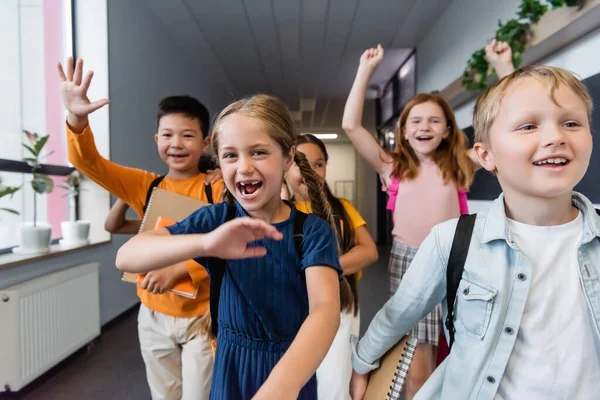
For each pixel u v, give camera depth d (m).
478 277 0.71
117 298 3.31
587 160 0.61
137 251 0.58
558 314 0.65
